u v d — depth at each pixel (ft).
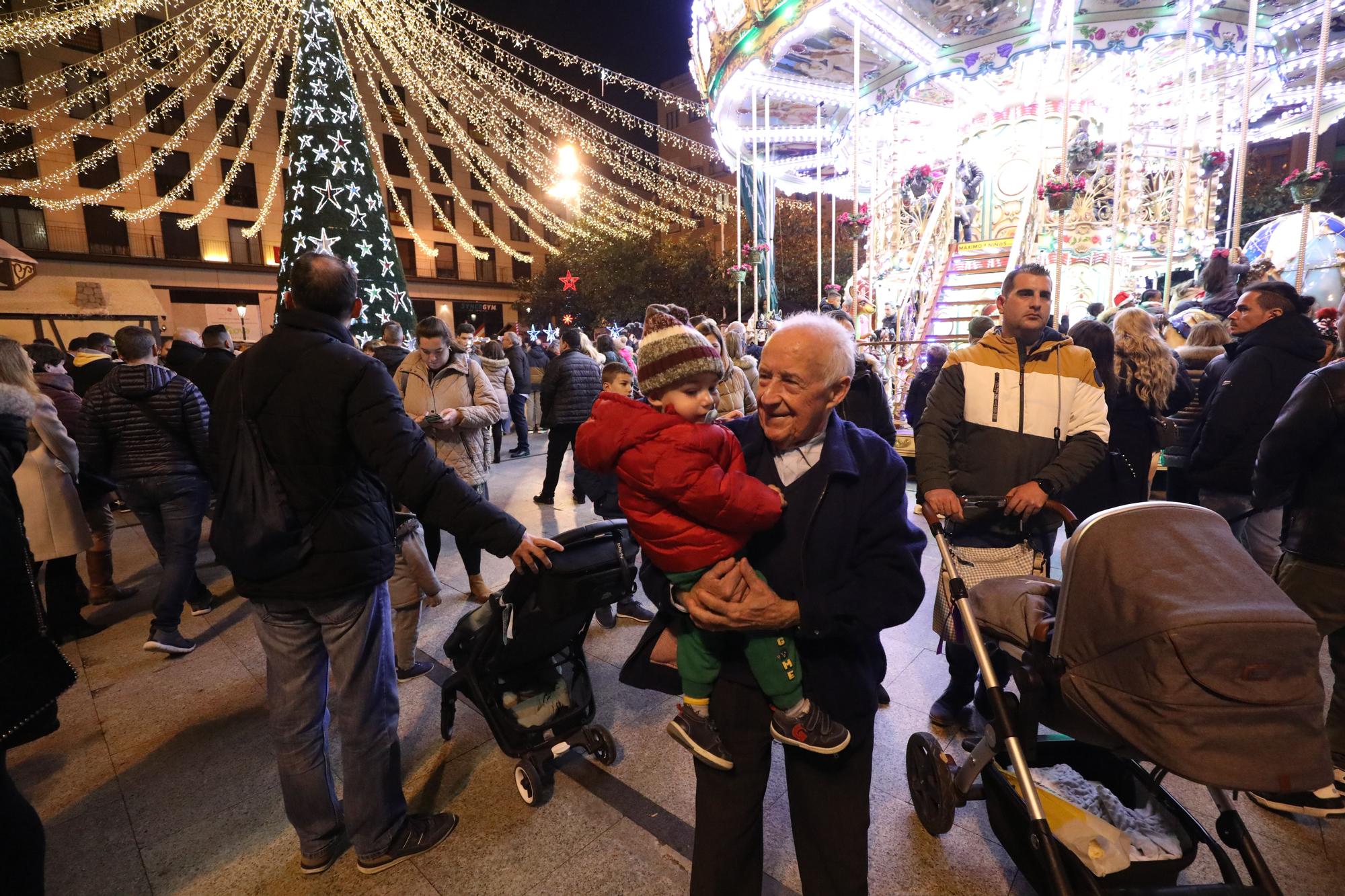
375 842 6.66
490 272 132.87
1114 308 24.76
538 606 7.12
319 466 5.87
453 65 53.36
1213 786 3.92
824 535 4.48
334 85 26.61
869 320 36.14
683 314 4.67
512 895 6.38
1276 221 31.89
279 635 6.25
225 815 7.59
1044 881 5.24
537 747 7.72
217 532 6.03
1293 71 31.12
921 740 6.77
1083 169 24.94
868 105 33.55
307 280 6.18
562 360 20.81
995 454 7.86
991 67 28.12
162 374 11.68
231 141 97.55
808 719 4.49
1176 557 4.47
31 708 4.82
